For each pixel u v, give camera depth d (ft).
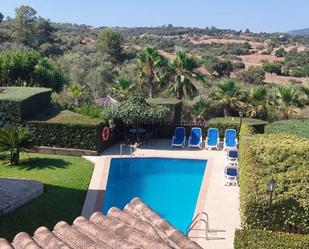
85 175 68.95
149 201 64.49
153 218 23.36
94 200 58.34
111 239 20.47
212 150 90.99
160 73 140.46
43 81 141.90
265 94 116.67
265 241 35.32
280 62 307.78
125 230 21.47
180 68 132.36
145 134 95.86
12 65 135.03
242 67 265.13
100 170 73.20
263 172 48.03
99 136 84.17
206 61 235.81
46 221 49.80
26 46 230.07
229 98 116.78
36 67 139.74
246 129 78.02
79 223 23.21
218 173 73.92
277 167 50.26
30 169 70.08
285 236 35.96
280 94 112.16
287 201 40.70
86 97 143.54
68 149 83.41
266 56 357.61
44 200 55.88
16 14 263.08
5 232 45.73
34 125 83.66
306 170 48.85
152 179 74.79
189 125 98.68
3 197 53.42
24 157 77.92
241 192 45.62
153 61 138.82
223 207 57.41
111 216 24.48
